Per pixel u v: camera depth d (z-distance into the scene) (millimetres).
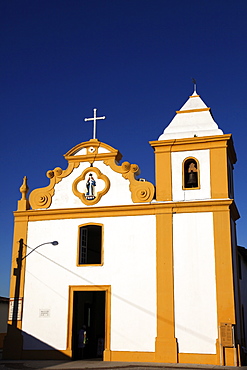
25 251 22188
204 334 18891
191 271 19672
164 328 19375
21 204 22859
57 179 22656
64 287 21234
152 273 20141
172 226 20359
